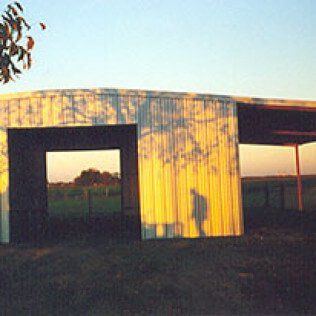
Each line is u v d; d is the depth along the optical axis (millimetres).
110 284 7887
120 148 19422
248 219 17500
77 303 7004
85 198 37906
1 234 12305
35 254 10594
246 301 6949
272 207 23828
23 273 8805
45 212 18656
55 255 10398
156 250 10555
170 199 12469
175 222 12438
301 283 7648
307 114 14516
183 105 12719
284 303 6809
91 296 7285
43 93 12312
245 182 53000
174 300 7039
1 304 7055
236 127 12922
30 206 16375
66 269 9047
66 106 12305
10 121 12305
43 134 15836
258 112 14109
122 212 19250
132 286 7730
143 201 12359
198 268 8789
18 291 7656
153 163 12461
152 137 12492
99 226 16953
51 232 15477
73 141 18906
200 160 12703
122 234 14156
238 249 10477
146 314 6484
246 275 8297
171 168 12531
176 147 12602
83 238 13430
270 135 19250
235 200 12820
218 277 8172
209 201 12664
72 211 25781
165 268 8812
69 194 41750
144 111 12484
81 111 12305
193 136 12719
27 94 12312
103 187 48469
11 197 12961
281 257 9617
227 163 12852
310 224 15266
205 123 12797
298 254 9891
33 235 14656
